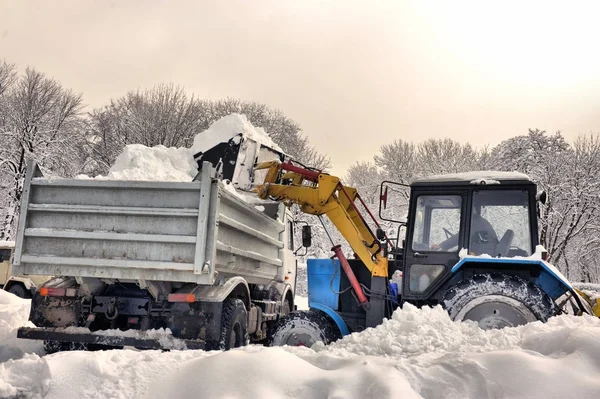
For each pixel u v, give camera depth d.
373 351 3.80
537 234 5.26
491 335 3.73
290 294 8.55
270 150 10.63
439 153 32.22
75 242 4.96
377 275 5.83
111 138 29.05
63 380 2.91
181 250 4.77
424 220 5.69
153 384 2.84
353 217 6.39
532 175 26.97
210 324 4.95
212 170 4.81
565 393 2.45
